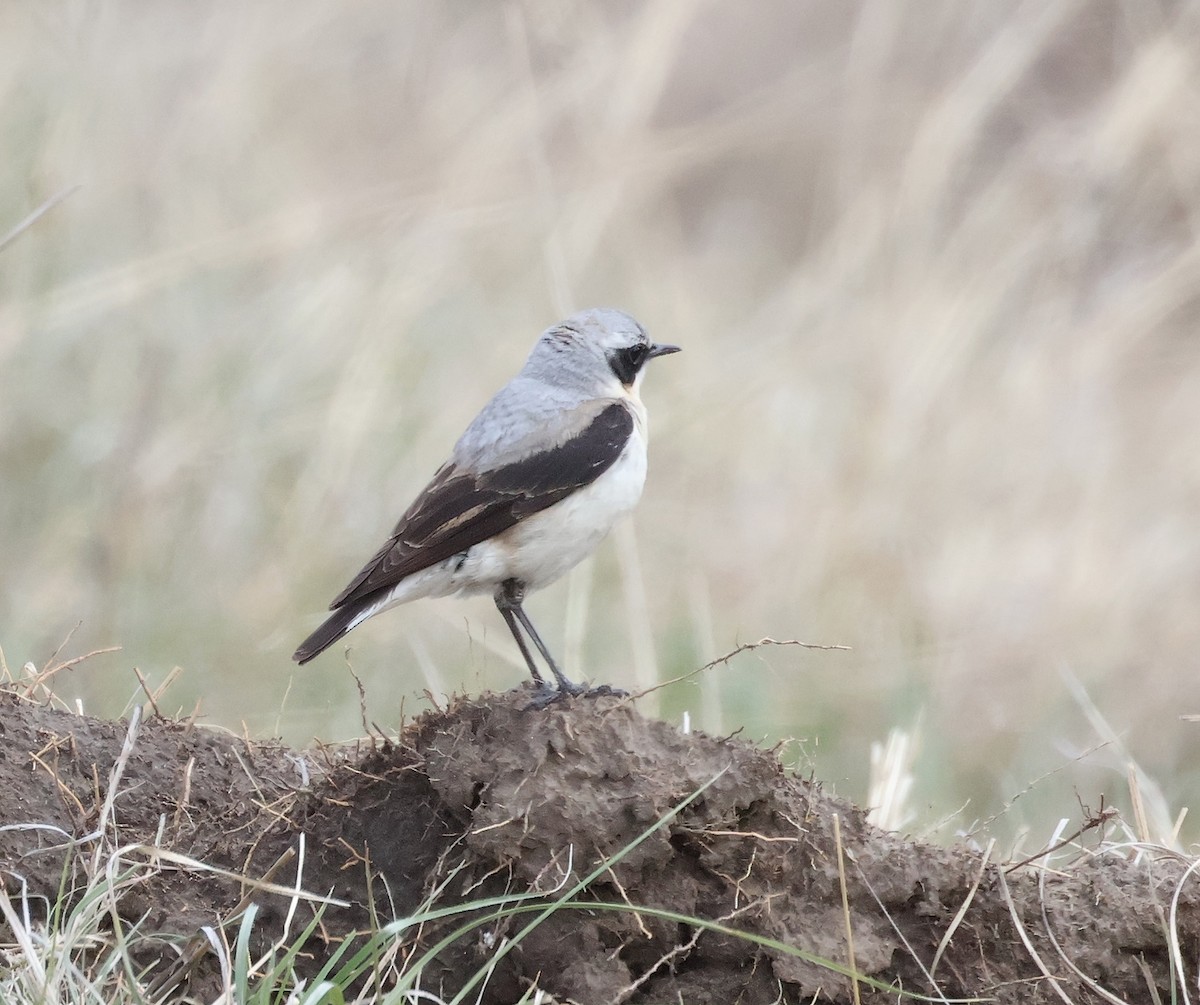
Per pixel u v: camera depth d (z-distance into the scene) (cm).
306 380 1523
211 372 1491
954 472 1614
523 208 1748
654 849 712
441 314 1664
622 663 1374
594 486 936
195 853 768
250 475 1423
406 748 761
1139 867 782
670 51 1797
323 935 712
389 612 1373
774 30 2570
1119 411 1842
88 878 724
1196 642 1409
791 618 1452
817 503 1577
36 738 818
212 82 1836
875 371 1672
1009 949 741
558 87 1777
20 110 1594
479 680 1227
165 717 876
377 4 2180
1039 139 1934
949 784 1220
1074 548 1519
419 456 1488
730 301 2173
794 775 773
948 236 1952
